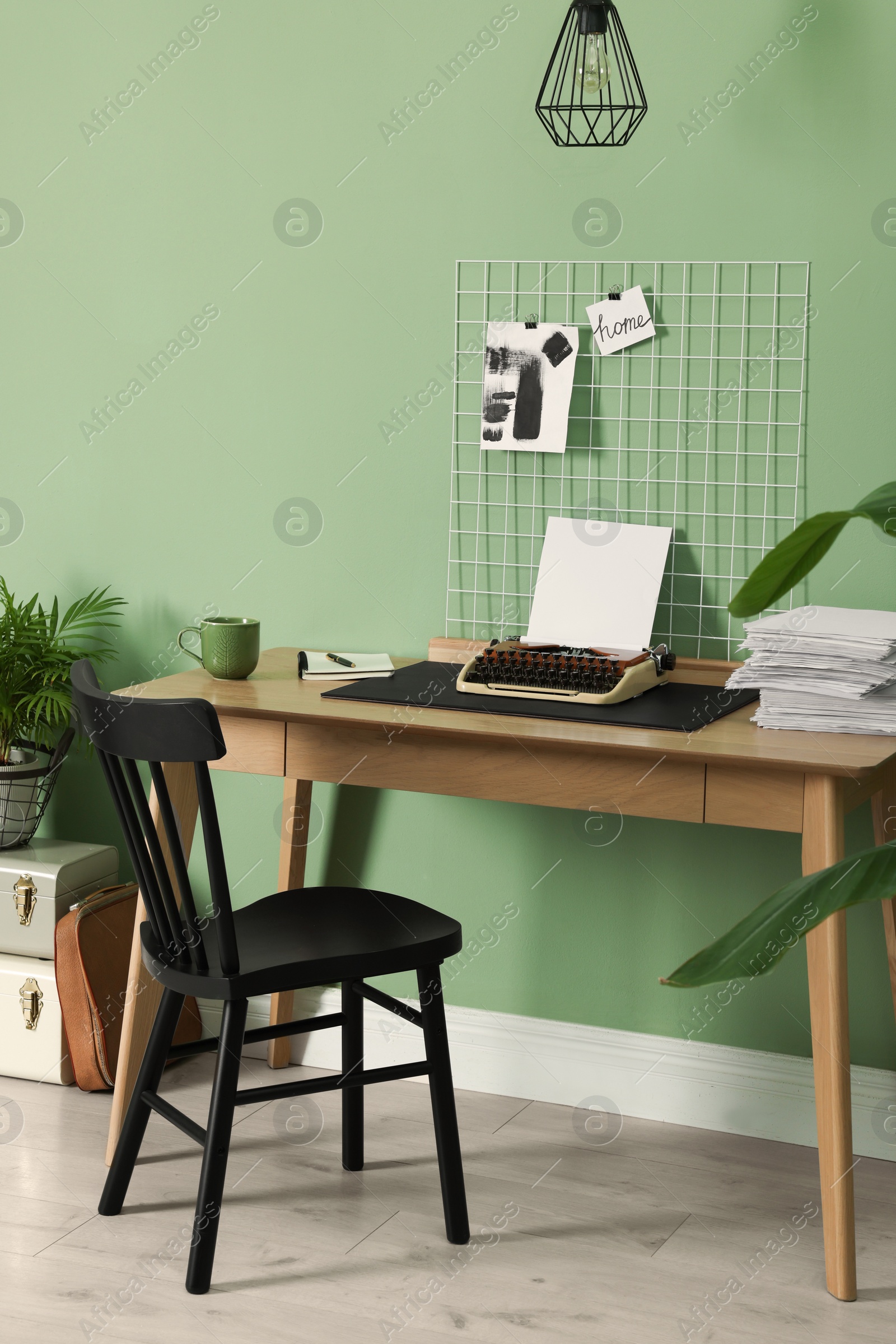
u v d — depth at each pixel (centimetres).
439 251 246
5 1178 219
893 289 221
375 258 251
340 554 262
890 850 127
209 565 271
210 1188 186
